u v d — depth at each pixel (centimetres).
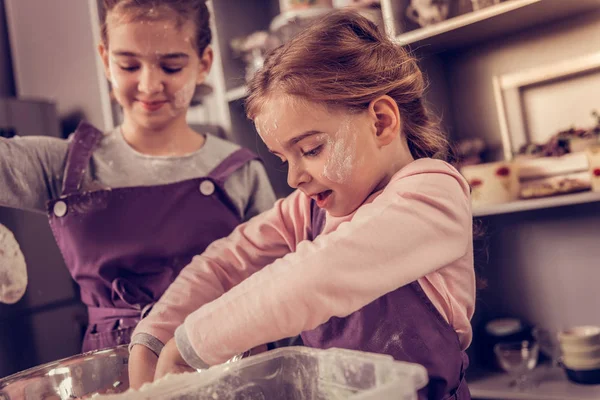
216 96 197
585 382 150
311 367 51
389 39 85
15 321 168
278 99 70
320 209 87
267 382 53
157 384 50
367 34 80
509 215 179
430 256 63
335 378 49
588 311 168
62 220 102
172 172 111
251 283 61
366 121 71
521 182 154
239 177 118
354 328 72
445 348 69
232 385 52
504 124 172
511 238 179
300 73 70
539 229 174
